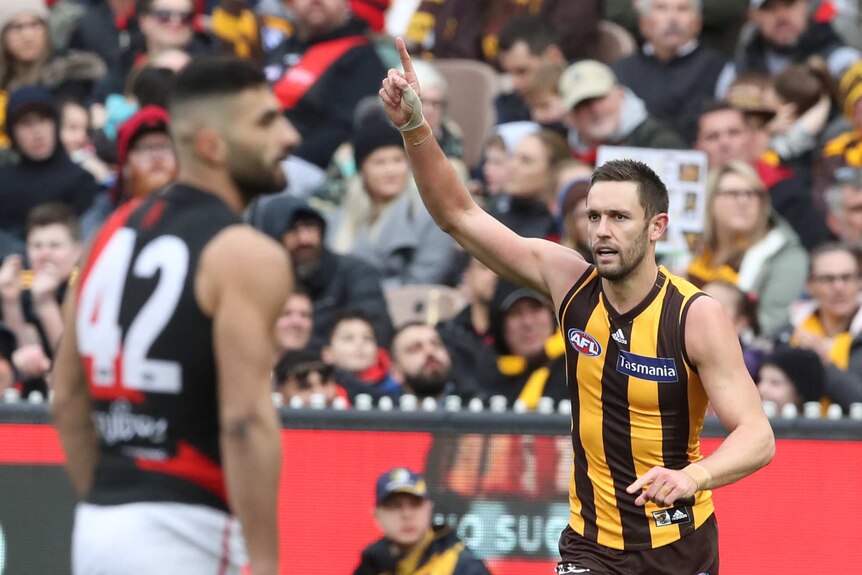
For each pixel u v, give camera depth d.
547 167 28.28
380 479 21.12
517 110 33.72
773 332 26.88
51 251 27.17
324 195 30.91
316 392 23.48
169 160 24.70
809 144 32.00
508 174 29.08
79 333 14.91
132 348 14.42
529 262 18.08
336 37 33.03
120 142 24.97
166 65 31.25
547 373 24.42
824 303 26.36
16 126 30.48
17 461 21.17
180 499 14.31
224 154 14.72
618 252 17.06
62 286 27.19
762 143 31.19
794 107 32.19
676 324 17.27
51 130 30.61
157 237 14.56
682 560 18.00
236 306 14.12
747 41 35.03
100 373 14.67
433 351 24.38
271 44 36.56
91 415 15.40
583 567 18.11
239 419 14.00
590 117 30.33
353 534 21.45
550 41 33.72
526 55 33.62
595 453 18.00
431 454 21.59
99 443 14.91
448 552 21.39
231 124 14.66
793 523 21.44
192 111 14.70
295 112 31.97
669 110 32.97
